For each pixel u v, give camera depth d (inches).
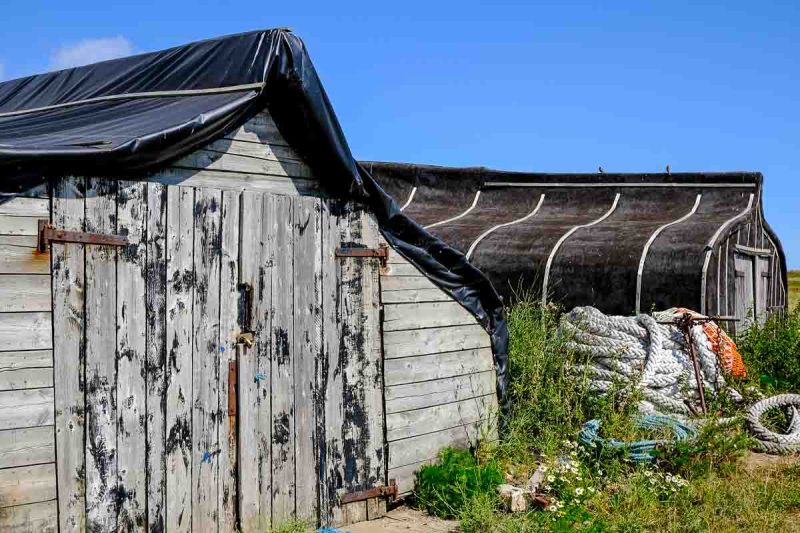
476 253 560.1
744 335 497.0
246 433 231.8
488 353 325.7
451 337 305.7
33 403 191.5
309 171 255.8
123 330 207.3
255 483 233.6
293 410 244.8
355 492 260.8
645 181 619.8
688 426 329.7
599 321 404.2
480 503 251.9
